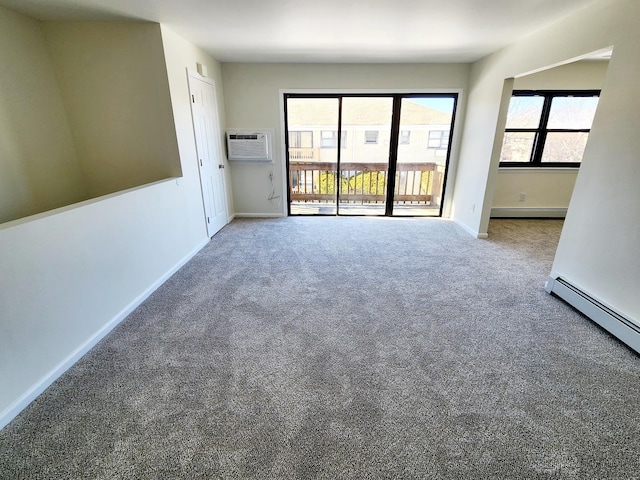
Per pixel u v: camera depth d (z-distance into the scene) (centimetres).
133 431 145
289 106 486
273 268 326
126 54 292
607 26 220
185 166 335
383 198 565
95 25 284
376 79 452
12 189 261
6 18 250
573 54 256
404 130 493
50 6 246
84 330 198
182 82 327
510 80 361
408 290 279
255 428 147
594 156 228
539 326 225
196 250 368
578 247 244
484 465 129
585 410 156
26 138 271
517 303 257
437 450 136
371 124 493
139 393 167
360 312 245
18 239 154
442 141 499
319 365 188
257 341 210
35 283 163
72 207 191
